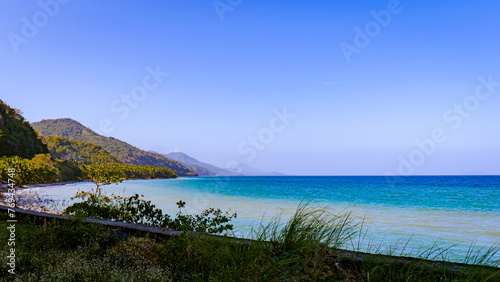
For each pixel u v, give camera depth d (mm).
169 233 4543
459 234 10508
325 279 3152
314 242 3766
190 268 3713
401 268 3199
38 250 4500
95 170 10930
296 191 40812
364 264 3318
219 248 3793
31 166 43938
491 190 41188
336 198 28875
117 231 5004
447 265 3133
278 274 3279
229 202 22953
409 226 12227
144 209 7199
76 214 5391
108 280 3387
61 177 63656
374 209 19453
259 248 3730
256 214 14727
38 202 15102
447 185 58844
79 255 4090
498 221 13828
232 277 3256
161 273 3576
